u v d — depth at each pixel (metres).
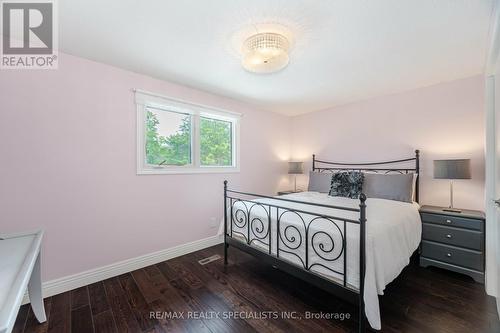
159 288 1.99
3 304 0.75
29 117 1.80
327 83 2.67
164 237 2.59
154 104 2.53
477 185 2.42
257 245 2.13
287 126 4.28
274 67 1.87
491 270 1.87
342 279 1.47
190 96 2.81
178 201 2.71
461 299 1.81
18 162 1.75
